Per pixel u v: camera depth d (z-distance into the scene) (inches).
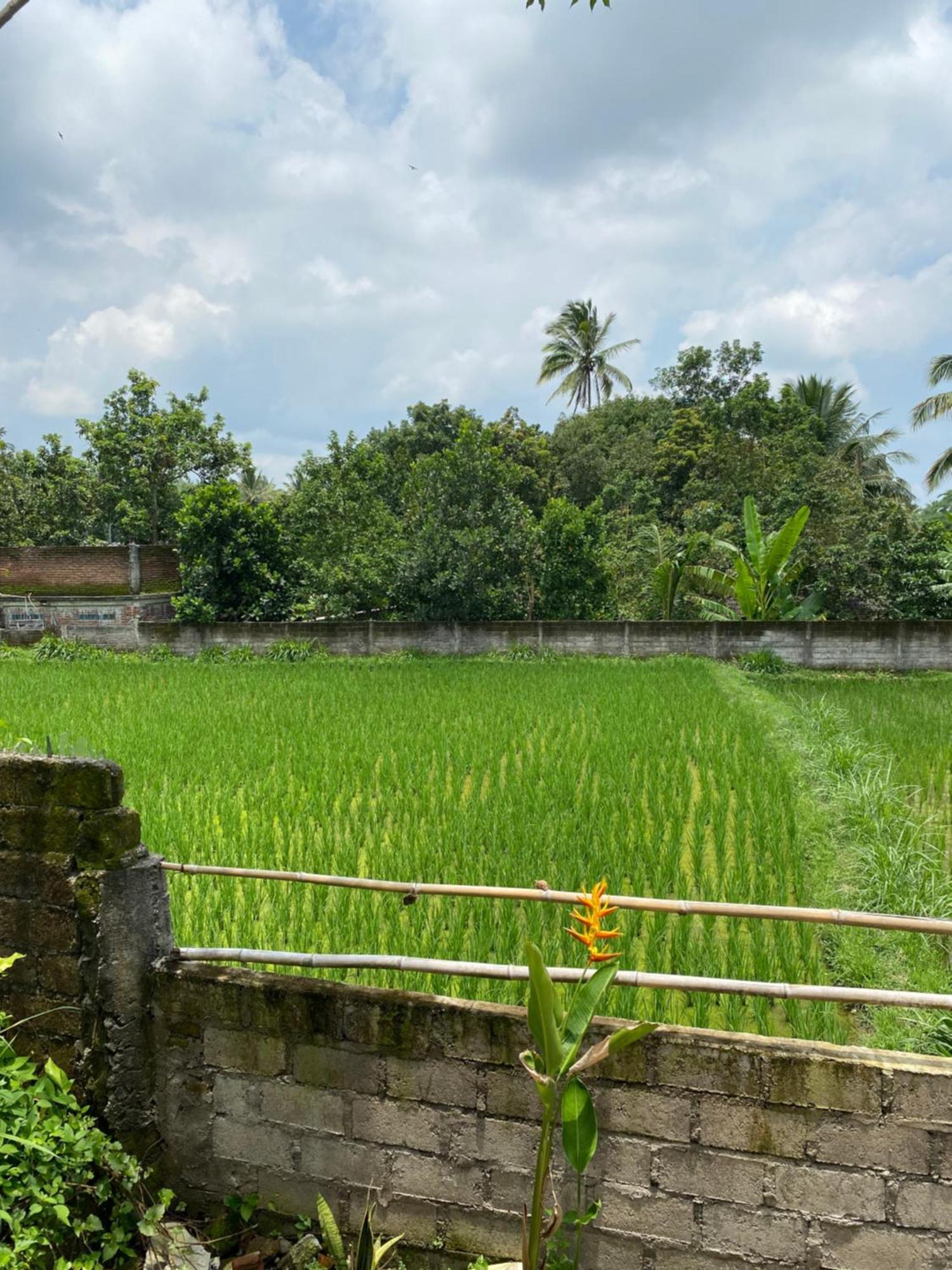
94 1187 141.6
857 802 345.1
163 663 850.1
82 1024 148.5
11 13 199.3
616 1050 119.0
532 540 922.1
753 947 230.2
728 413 1417.3
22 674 744.3
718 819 340.2
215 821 325.4
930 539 890.1
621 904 144.0
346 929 241.0
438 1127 138.2
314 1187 145.6
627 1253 132.1
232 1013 146.3
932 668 792.3
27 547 1002.7
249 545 944.9
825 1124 123.1
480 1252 138.1
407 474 1195.3
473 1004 136.6
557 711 557.0
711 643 837.8
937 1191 120.6
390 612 983.6
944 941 239.8
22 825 149.5
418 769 416.5
